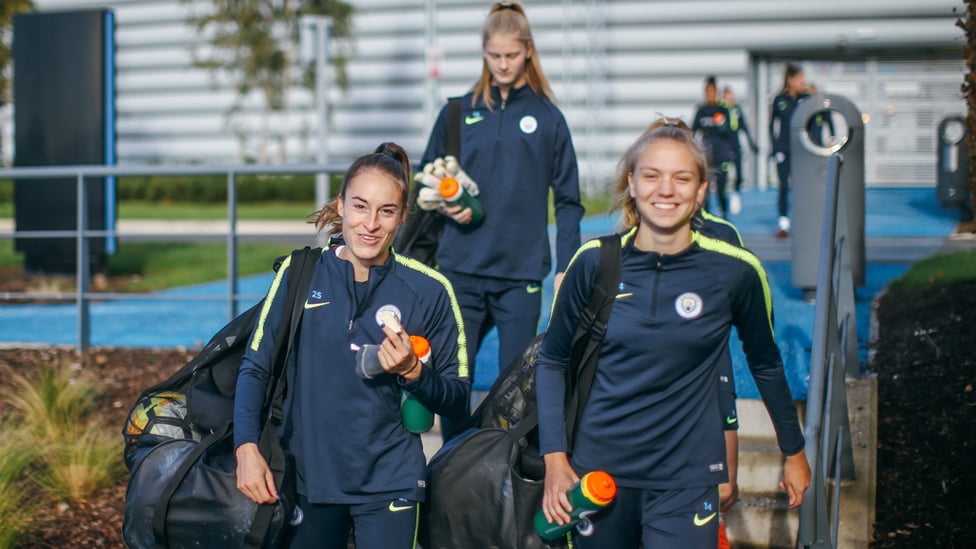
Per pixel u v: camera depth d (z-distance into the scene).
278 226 18.69
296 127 26.92
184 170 6.94
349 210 3.03
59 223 10.48
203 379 3.33
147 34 27.80
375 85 26.06
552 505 2.88
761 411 4.85
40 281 10.36
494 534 3.13
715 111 13.12
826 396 3.86
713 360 2.93
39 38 10.66
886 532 4.43
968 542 4.25
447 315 3.19
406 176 3.17
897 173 21.50
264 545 2.94
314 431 3.04
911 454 4.86
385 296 3.10
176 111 27.81
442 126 4.41
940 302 6.57
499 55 4.18
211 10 26.81
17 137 10.72
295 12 26.00
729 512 4.46
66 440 5.29
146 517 3.03
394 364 2.86
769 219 13.27
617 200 3.02
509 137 4.24
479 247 4.27
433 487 3.20
